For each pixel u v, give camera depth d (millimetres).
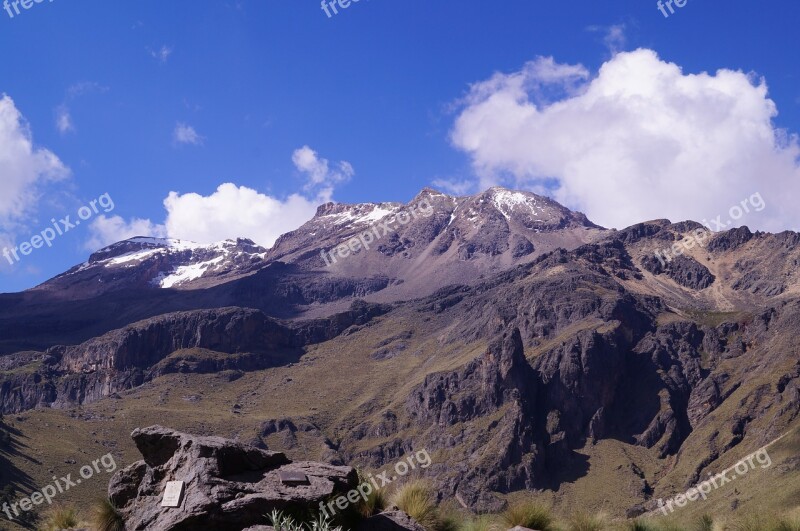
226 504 22797
